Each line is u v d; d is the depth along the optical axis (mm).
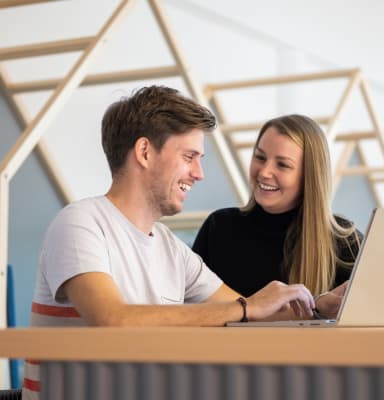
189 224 4738
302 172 2695
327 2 5840
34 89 4129
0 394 2053
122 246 1907
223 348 1053
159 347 1069
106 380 1105
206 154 4816
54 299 1826
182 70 4027
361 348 1018
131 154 1938
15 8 4090
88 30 4531
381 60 6188
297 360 1033
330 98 6062
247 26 5477
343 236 2682
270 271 2719
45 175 4426
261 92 5578
